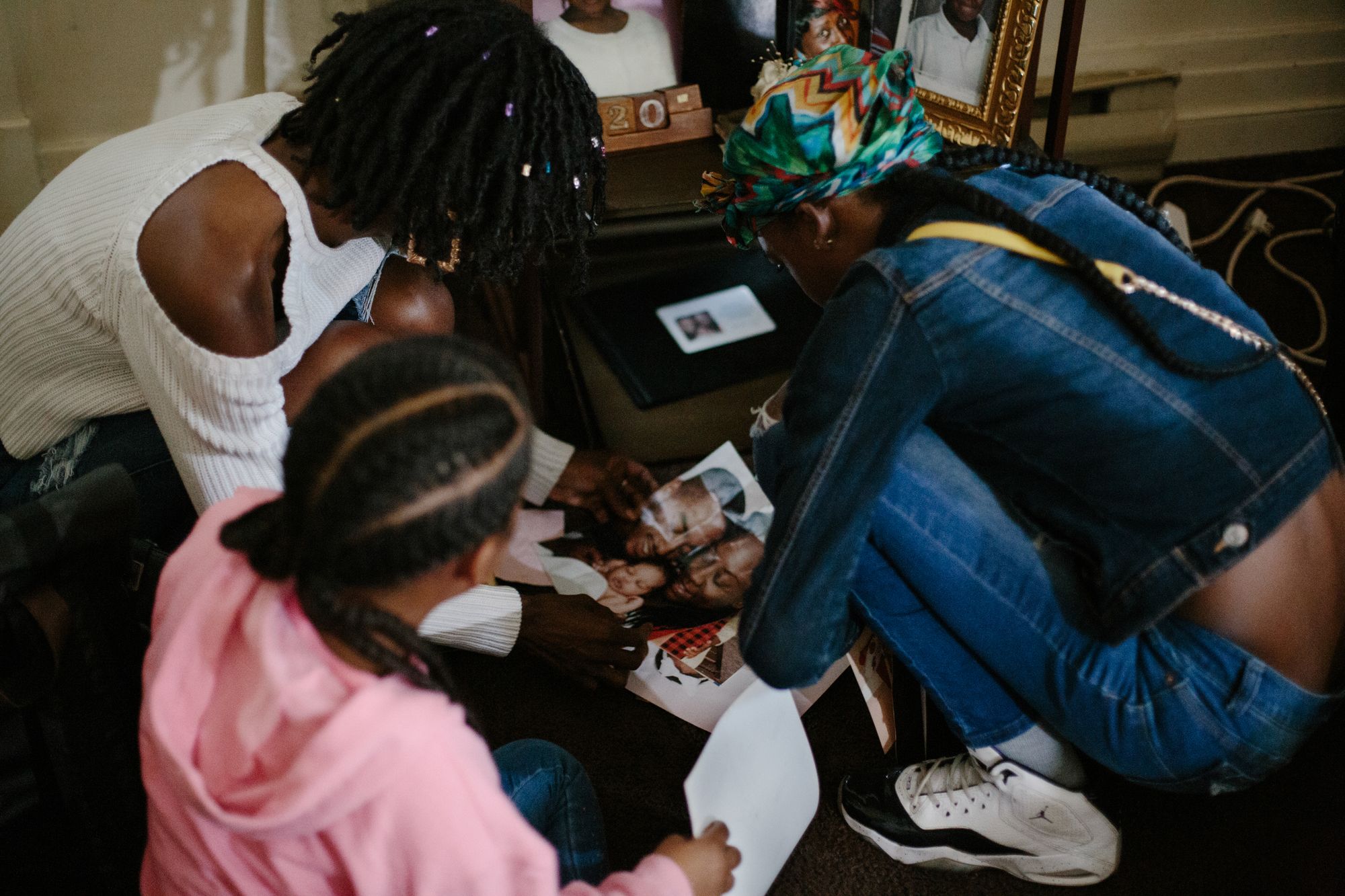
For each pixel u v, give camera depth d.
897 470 1.14
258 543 0.80
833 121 1.08
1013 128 1.81
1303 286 2.20
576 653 1.52
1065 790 1.25
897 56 1.10
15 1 2.03
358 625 0.77
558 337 2.04
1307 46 2.42
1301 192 2.45
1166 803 1.40
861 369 1.04
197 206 1.20
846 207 1.16
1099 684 1.11
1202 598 1.08
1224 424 1.04
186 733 0.81
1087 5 2.35
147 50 2.13
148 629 1.21
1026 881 1.34
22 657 1.03
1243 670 1.08
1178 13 2.37
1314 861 1.33
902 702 1.49
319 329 1.40
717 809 1.10
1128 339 1.04
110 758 1.12
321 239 1.31
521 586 1.66
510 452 0.73
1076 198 1.13
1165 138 2.43
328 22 2.08
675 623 1.59
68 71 2.12
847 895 1.34
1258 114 2.49
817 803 1.28
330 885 0.85
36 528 0.99
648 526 1.71
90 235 1.24
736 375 1.99
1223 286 1.12
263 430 1.29
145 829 1.18
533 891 0.81
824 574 1.07
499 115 1.17
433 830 0.78
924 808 1.33
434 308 1.63
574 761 1.27
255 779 0.78
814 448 1.05
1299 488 1.05
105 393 1.44
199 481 1.33
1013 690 1.23
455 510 0.71
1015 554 1.11
